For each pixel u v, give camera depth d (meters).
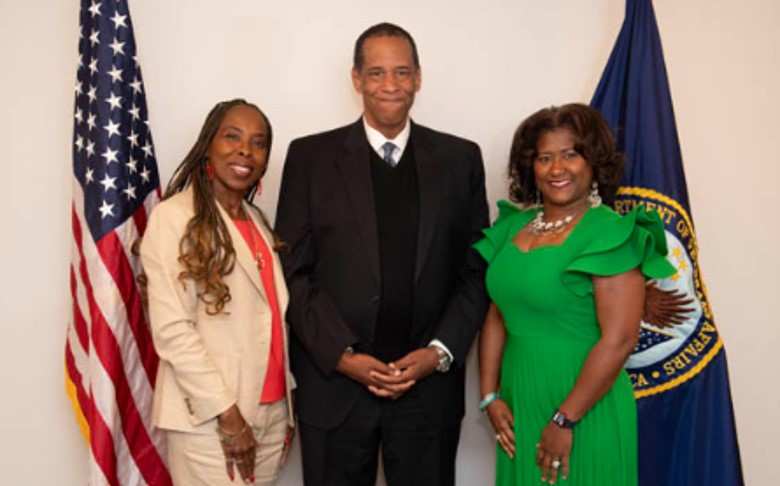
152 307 1.50
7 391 2.16
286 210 1.82
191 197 1.59
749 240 2.29
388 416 1.77
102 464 1.78
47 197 2.14
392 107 1.74
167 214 1.53
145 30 2.12
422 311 1.76
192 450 1.51
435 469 1.80
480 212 1.92
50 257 2.16
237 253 1.55
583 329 1.60
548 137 1.65
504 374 1.76
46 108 2.13
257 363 1.57
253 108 1.68
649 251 1.54
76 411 1.99
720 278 2.29
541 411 1.64
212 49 2.15
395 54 1.73
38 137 2.13
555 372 1.61
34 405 2.18
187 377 1.47
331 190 1.79
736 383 2.30
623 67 2.02
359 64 1.79
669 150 1.93
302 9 2.18
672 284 1.88
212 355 1.53
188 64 2.15
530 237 1.72
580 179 1.63
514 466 1.72
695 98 2.27
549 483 1.62
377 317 1.75
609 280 1.53
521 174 1.79
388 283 1.75
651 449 1.88
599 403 1.60
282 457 1.73
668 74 2.26
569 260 1.57
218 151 1.61
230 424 1.48
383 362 1.77
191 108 2.16
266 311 1.61
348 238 1.74
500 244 1.81
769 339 2.30
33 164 2.13
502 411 1.75
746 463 2.32
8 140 2.12
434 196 1.78
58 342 2.17
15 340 2.16
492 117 2.28
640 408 1.89
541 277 1.59
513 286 1.65
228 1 2.15
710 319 1.90
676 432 1.89
